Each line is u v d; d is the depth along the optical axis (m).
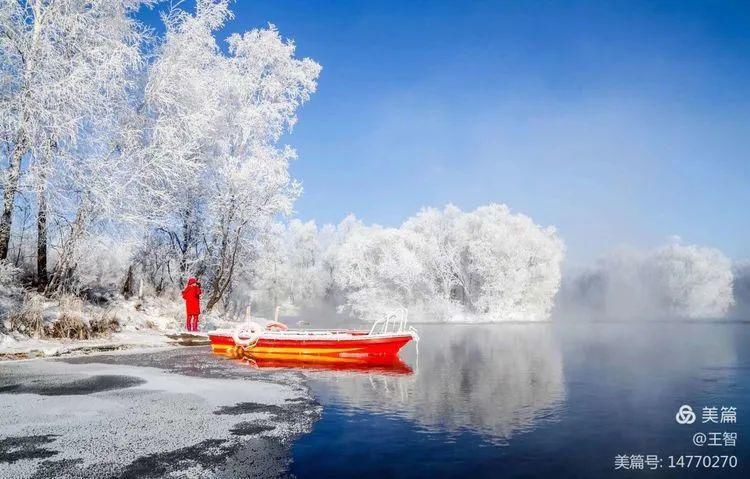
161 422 7.98
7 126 17.17
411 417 8.82
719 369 14.68
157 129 20.80
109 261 25.45
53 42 18.53
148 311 23.31
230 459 6.43
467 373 13.94
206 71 26.34
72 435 7.21
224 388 10.86
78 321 17.53
